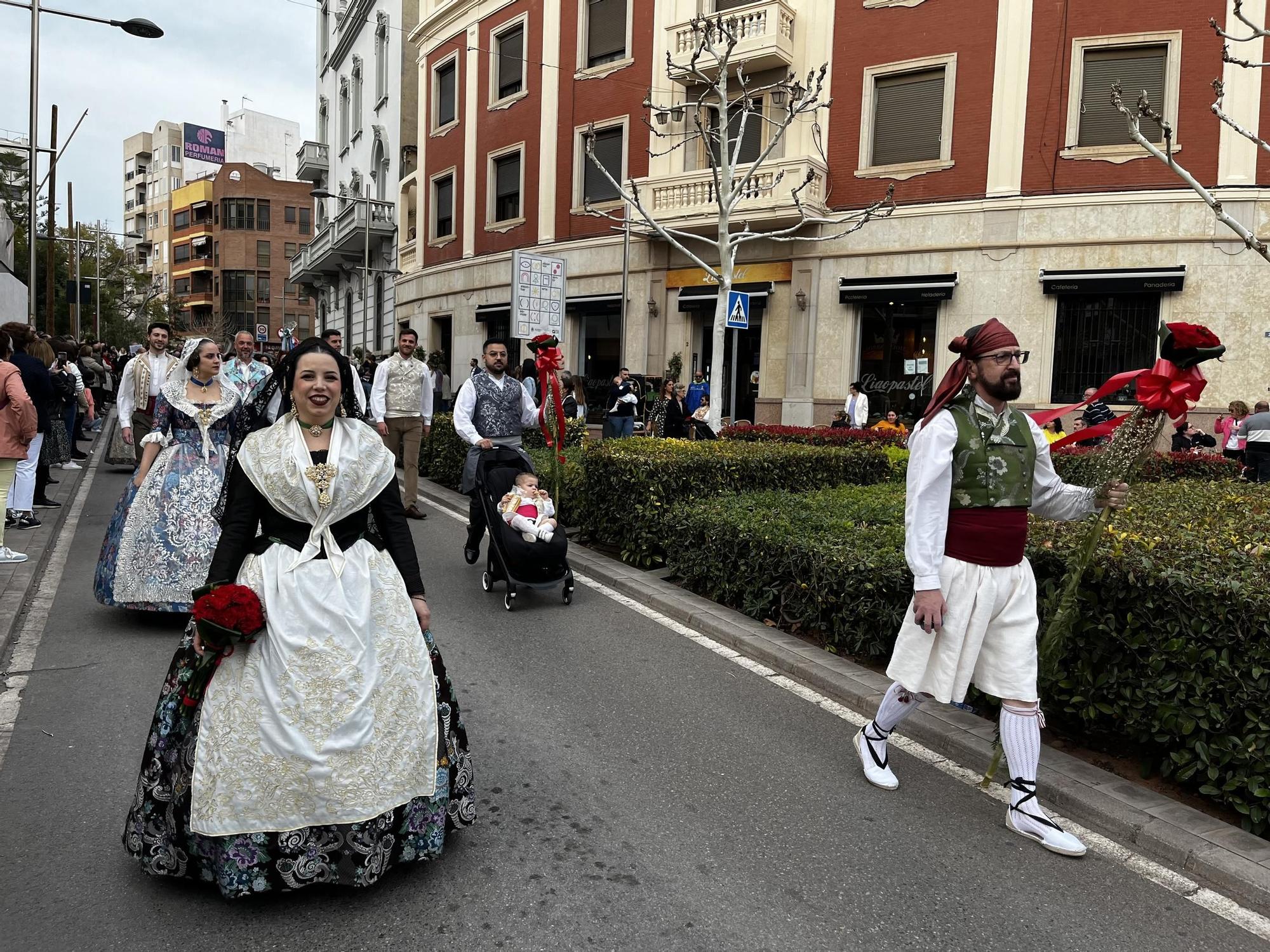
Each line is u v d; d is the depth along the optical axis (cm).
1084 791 378
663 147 2123
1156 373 344
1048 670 376
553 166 2347
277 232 8538
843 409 1898
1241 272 1562
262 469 293
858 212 1864
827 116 1900
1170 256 1605
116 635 570
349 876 286
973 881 322
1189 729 369
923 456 350
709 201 1970
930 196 1798
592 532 886
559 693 496
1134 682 391
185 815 284
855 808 374
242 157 9775
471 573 779
